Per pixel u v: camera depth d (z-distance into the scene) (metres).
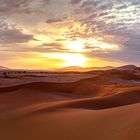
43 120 11.55
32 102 19.08
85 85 35.91
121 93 24.08
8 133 10.09
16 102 18.95
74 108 15.17
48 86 30.84
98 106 17.92
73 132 9.22
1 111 14.94
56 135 9.22
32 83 31.00
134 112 10.21
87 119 10.67
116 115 10.44
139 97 24.11
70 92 31.31
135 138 6.75
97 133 8.57
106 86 34.72
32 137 9.36
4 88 27.34
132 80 75.50
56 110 14.05
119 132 7.84
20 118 12.42
